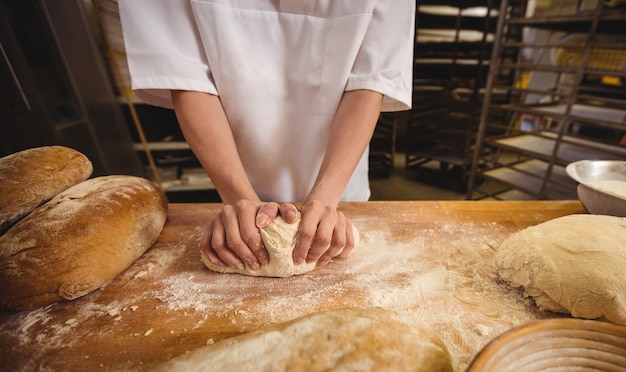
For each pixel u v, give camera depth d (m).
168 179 2.21
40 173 0.68
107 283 0.66
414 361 0.39
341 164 0.76
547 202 0.94
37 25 1.27
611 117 1.87
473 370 0.30
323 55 0.81
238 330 0.55
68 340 0.53
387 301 0.60
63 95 1.44
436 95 3.21
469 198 2.32
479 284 0.64
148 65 0.73
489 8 2.46
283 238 0.64
